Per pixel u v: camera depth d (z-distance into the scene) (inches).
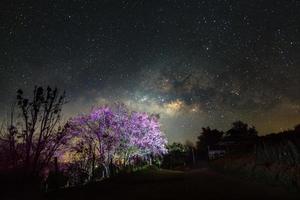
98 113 1243.8
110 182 916.6
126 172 1226.6
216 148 2652.6
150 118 1513.3
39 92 288.4
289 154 604.4
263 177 640.4
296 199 431.2
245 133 2518.5
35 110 279.6
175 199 521.0
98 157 1178.6
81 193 674.8
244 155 1044.5
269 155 725.9
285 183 524.7
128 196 604.4
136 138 1370.6
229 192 554.9
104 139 1197.1
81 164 1074.1
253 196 487.2
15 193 208.4
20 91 284.7
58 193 674.8
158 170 1448.1
